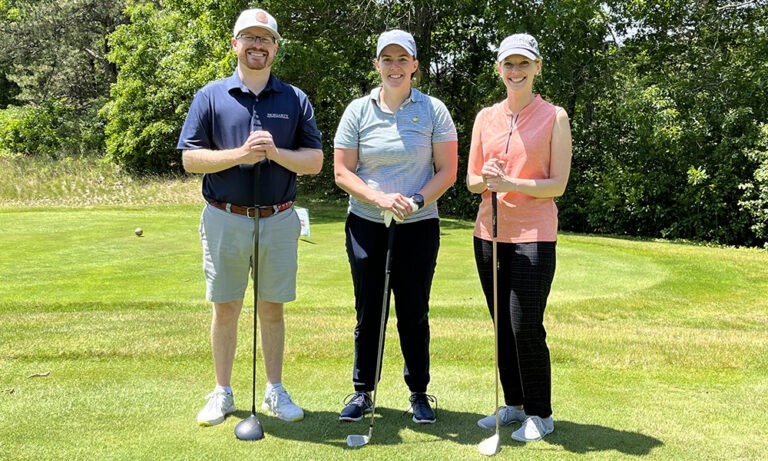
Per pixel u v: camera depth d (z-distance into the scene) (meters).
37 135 23.86
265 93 3.23
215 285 3.30
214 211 3.28
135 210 15.11
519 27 15.79
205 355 4.28
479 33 17.83
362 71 17.45
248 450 2.94
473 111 17.78
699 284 7.82
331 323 5.19
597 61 16.06
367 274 3.32
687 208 14.93
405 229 3.28
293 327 5.02
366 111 3.31
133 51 22.73
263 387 3.78
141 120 21.69
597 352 4.43
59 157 22.47
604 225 16.22
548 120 3.11
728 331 5.39
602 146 16.47
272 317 3.43
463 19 17.84
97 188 18.98
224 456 2.87
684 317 6.32
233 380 3.88
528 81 3.12
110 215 13.73
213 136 3.24
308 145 3.36
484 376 4.04
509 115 3.21
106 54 25.00
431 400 3.50
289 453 2.92
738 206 14.39
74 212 14.28
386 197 3.10
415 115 3.27
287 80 17.14
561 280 7.84
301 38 16.62
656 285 7.64
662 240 14.83
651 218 15.54
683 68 16.16
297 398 3.65
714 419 3.35
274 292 3.36
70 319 5.21
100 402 3.47
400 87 3.24
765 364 4.25
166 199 17.94
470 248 9.87
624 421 3.32
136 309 6.05
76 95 27.84
